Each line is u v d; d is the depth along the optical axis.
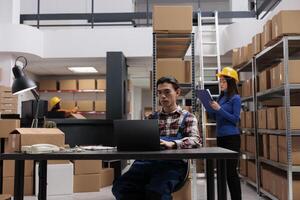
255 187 4.19
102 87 7.30
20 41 5.39
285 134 3.17
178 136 1.94
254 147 4.13
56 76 7.81
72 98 7.51
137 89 10.66
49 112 4.68
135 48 5.76
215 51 5.54
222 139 3.03
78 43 5.79
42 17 6.47
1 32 5.35
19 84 2.96
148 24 6.41
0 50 5.34
